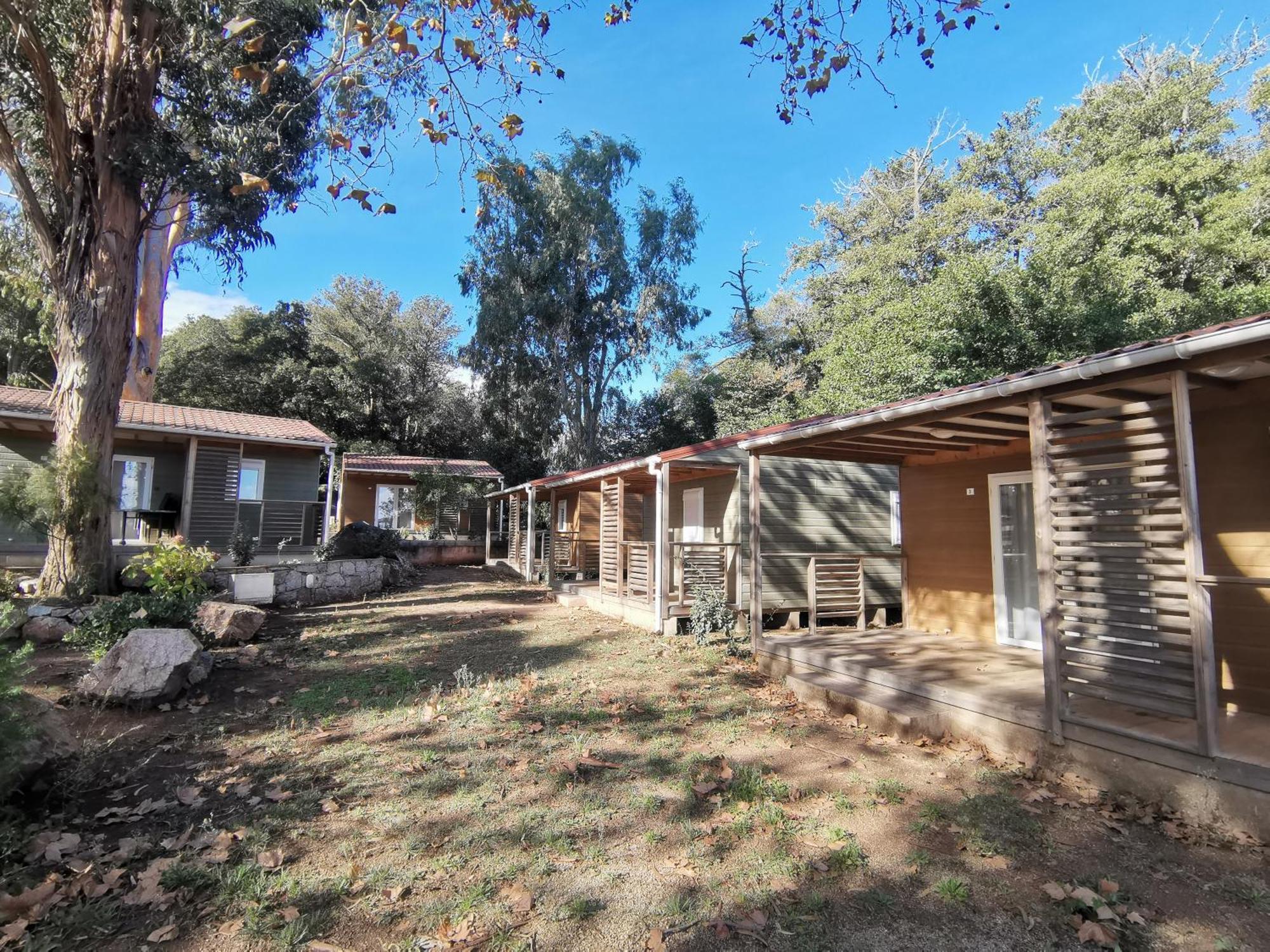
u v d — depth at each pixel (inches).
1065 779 163.5
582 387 1201.4
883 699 212.7
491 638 349.7
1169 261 652.1
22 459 536.1
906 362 598.2
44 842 128.3
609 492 474.0
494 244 1128.8
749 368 1090.7
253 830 134.5
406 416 1306.6
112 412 378.0
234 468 624.7
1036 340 565.9
